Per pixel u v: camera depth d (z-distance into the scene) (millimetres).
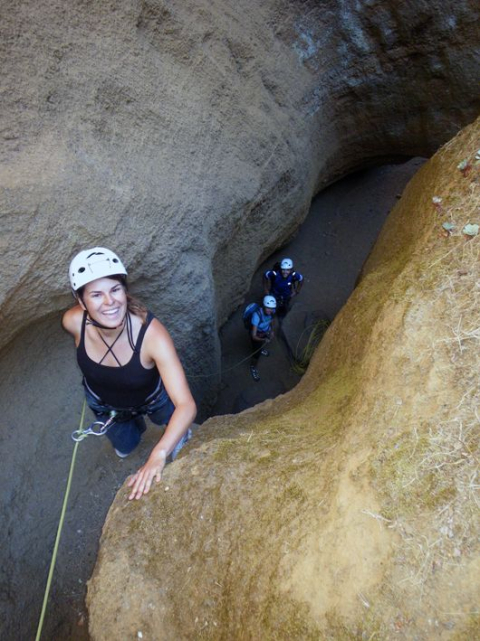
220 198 4516
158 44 3654
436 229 2539
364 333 2902
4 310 2781
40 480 3508
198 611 1976
